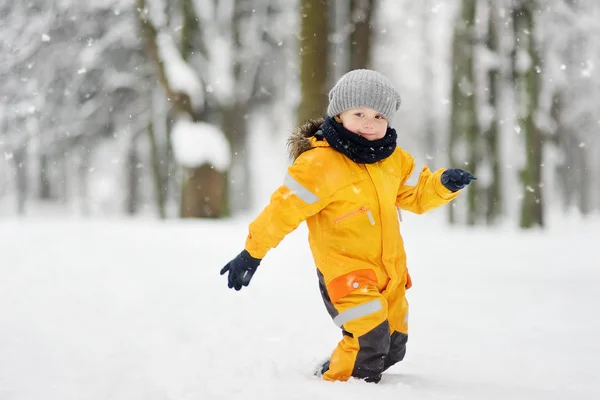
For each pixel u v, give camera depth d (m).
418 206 3.30
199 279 6.44
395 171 3.20
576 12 16.86
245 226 12.68
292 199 2.99
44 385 2.79
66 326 4.15
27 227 12.38
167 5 18.08
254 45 20.98
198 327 4.28
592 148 30.39
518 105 17.19
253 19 20.91
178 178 24.58
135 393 2.67
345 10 13.22
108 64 21.33
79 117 22.30
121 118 23.20
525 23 16.62
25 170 28.36
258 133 25.27
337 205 3.03
